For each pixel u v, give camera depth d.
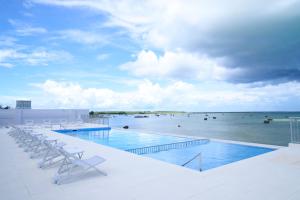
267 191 3.26
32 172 4.44
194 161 8.88
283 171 4.31
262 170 4.39
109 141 13.69
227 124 53.78
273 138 27.67
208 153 10.14
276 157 5.54
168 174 4.17
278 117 84.19
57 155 5.13
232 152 10.29
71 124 20.81
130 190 3.34
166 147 11.30
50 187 3.52
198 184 3.59
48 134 12.09
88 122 22.84
